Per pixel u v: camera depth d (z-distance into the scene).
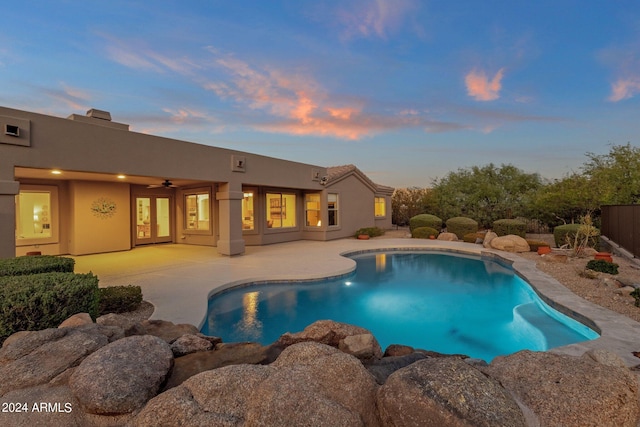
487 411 1.94
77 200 13.13
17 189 6.98
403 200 29.11
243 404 2.27
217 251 13.09
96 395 2.37
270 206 16.98
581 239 13.47
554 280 8.74
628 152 18.03
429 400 2.00
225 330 6.64
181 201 17.06
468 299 9.03
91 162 8.30
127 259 12.19
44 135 7.46
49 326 4.17
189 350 3.66
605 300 6.89
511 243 14.38
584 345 4.61
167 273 9.67
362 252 15.20
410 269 12.58
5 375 2.71
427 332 6.96
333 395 2.38
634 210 11.22
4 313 3.89
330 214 19.05
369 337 3.70
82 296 4.53
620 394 2.27
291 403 2.16
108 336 3.56
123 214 14.51
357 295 9.27
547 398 2.29
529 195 23.70
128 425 2.19
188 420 2.12
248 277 9.22
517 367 2.70
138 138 9.38
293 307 8.08
